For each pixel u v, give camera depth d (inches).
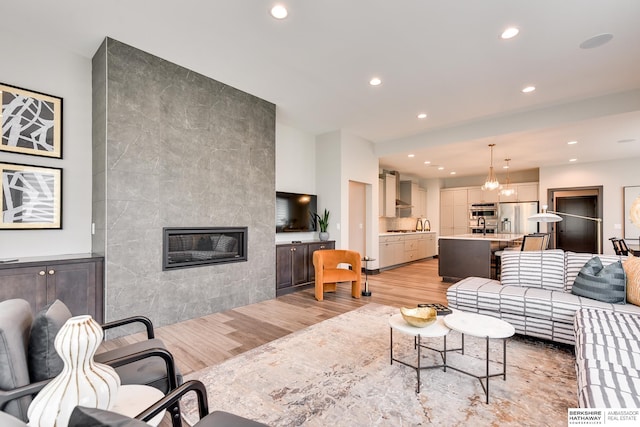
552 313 101.3
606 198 268.1
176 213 127.8
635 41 108.0
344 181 222.2
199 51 117.9
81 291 105.0
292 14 95.5
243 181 154.4
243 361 93.9
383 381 82.1
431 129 218.7
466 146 220.1
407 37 107.4
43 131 111.3
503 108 175.0
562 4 89.7
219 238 145.5
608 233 266.4
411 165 301.3
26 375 43.6
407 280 227.0
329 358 95.8
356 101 166.6
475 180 369.4
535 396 74.8
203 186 137.3
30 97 108.8
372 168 250.8
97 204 116.1
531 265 124.8
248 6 91.8
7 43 105.1
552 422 65.1
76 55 120.1
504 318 112.0
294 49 115.8
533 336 106.5
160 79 123.0
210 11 94.4
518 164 291.4
